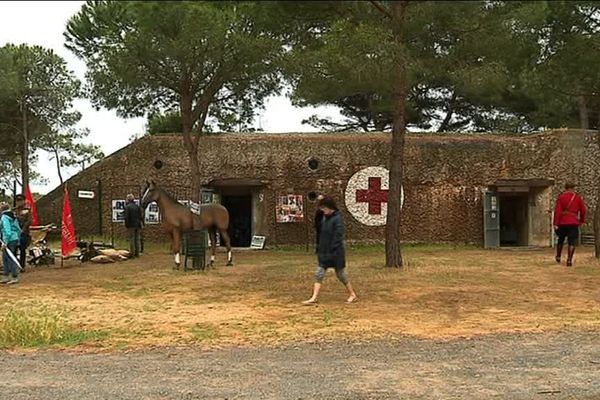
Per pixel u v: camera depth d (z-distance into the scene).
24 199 18.92
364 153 28.23
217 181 27.61
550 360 8.34
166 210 18.50
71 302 13.28
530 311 11.73
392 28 15.16
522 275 16.23
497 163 28.27
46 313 11.88
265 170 27.88
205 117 24.84
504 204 30.50
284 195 27.80
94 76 23.45
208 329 10.52
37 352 9.16
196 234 18.61
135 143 28.28
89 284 15.89
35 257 20.20
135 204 22.28
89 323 11.11
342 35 14.95
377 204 28.05
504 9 10.00
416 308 12.09
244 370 8.01
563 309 11.88
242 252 25.42
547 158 28.23
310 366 8.16
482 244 27.95
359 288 14.28
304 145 28.12
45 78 35.59
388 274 16.45
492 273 16.64
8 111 35.31
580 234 26.73
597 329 10.23
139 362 8.50
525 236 28.83
